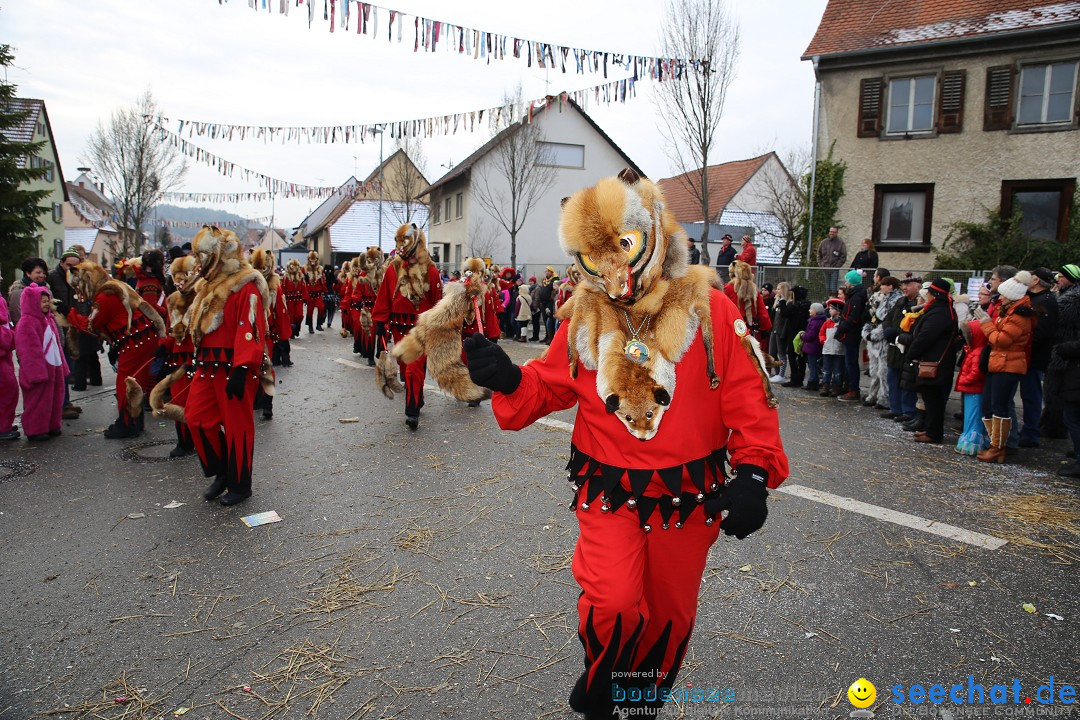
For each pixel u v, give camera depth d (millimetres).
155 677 3004
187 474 5859
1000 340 6203
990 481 5805
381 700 2842
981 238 17172
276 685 2943
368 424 7785
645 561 2283
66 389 8023
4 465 6074
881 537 4531
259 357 4941
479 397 2678
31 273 6957
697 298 2273
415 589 3795
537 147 28078
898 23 18750
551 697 2855
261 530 4629
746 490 2072
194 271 5816
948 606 3629
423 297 7867
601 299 2355
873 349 9141
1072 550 4355
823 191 19031
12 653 3186
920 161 18031
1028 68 16797
